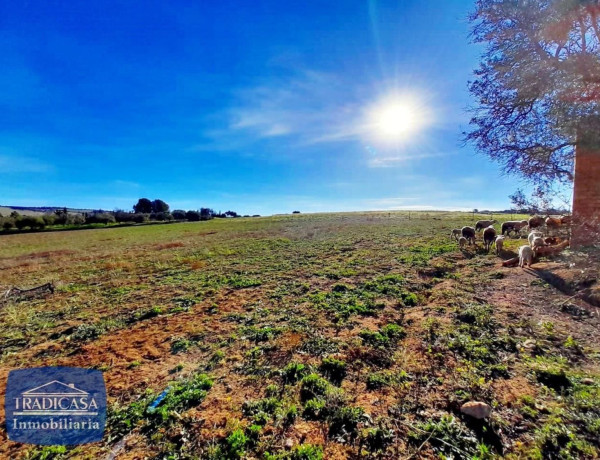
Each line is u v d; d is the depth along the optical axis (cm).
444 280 973
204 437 351
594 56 585
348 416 366
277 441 337
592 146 666
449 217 4178
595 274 689
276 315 763
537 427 325
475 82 818
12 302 1070
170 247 2558
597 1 545
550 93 659
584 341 500
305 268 1323
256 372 494
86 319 848
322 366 495
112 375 518
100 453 341
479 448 307
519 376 423
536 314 627
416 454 308
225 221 7250
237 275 1288
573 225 788
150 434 363
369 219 4484
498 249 1305
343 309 769
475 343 526
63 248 2953
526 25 659
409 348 536
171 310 872
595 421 319
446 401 384
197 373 504
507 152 826
